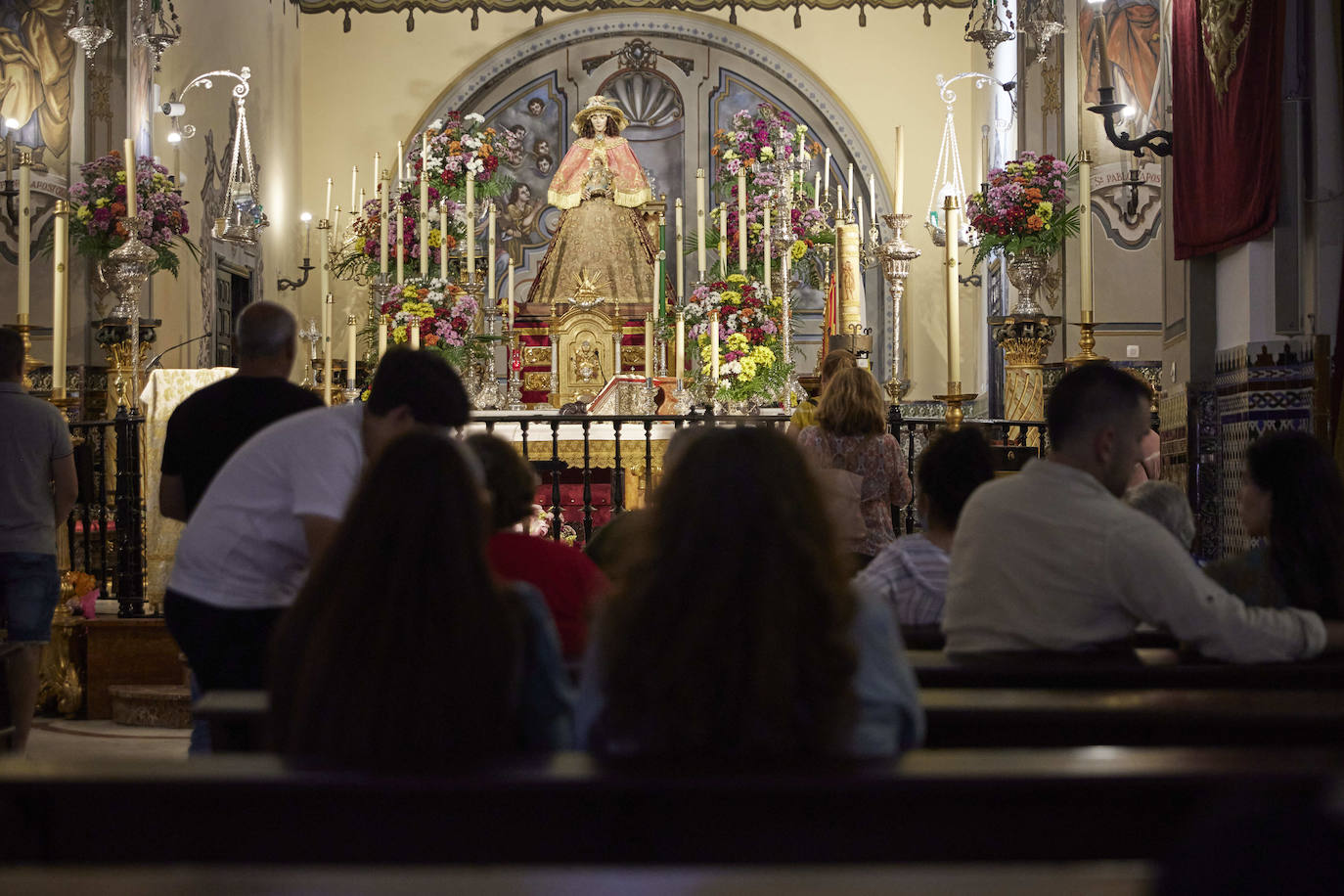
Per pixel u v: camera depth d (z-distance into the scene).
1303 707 2.27
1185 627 2.90
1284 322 6.11
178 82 11.80
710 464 2.07
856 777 1.78
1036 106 10.94
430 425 3.49
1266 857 0.98
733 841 1.87
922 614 3.72
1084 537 3.05
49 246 9.69
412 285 11.21
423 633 2.15
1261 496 3.46
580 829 1.89
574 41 15.83
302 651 2.26
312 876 1.44
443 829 1.89
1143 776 1.77
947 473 3.82
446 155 13.66
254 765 1.92
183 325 11.82
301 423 3.58
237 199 11.76
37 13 9.71
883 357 15.32
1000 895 1.37
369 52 15.68
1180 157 6.89
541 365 12.41
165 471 4.10
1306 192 6.05
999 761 1.85
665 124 15.86
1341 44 5.98
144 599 6.90
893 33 15.73
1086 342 6.94
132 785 1.83
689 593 2.01
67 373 9.65
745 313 11.59
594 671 2.11
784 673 1.95
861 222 14.74
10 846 1.87
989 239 9.86
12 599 5.12
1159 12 10.41
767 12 15.77
